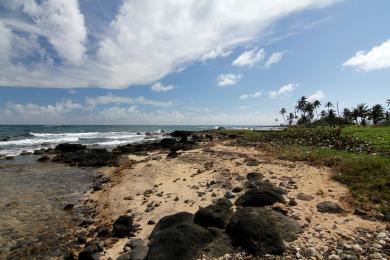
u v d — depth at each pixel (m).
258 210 9.88
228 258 7.68
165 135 95.38
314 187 13.52
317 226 9.32
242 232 8.34
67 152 38.09
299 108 107.44
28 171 26.56
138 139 73.19
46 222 13.22
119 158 32.06
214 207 10.08
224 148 33.38
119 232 10.73
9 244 11.02
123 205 14.59
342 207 10.91
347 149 23.75
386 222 9.49
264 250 7.80
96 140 67.94
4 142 57.25
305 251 7.80
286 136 37.03
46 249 10.48
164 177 19.92
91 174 25.19
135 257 8.42
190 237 8.20
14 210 14.89
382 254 7.54
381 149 21.75
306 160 19.52
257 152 26.67
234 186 15.06
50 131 109.62
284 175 16.12
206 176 18.28
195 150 35.47
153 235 9.95
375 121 104.69
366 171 14.94
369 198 11.54
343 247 7.98
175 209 12.74
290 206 11.11
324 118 98.50
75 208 15.26
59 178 23.34
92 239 11.05
